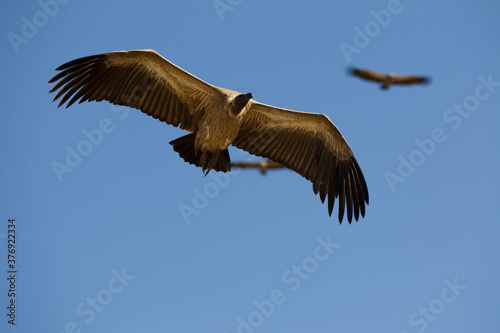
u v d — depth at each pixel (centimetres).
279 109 1547
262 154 1608
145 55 1474
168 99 1520
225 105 1466
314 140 1612
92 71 1510
